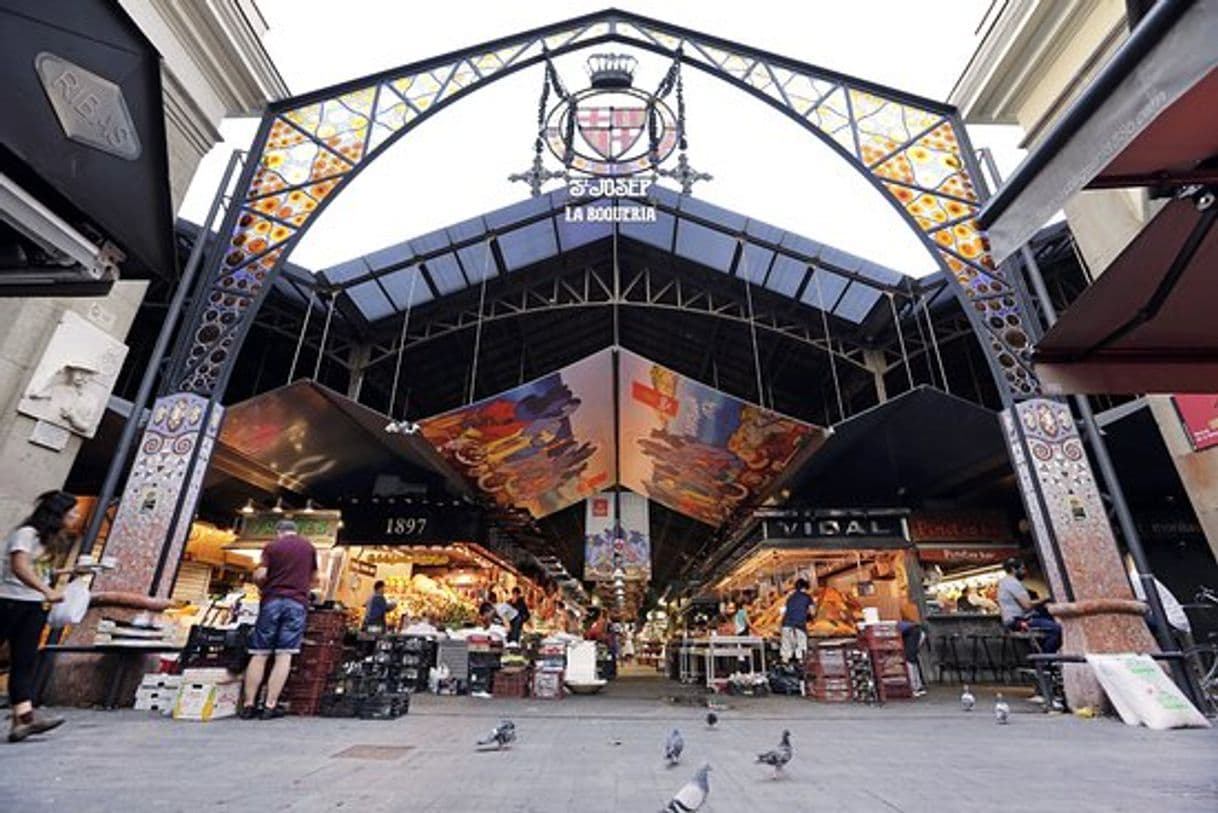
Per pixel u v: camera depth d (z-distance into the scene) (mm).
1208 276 2006
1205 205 1668
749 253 12203
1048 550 5230
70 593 4363
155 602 5090
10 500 4539
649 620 41344
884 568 12820
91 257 1796
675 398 10172
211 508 12969
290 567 4574
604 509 17562
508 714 5148
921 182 6926
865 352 13086
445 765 2756
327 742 3369
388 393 15359
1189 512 11148
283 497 13133
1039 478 5422
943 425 9898
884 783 2434
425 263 12000
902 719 4855
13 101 1479
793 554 12672
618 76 7961
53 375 4875
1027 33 6375
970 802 2105
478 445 10828
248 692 4324
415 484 13562
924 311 11617
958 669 10852
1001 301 6172
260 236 6664
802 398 16328
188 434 5668
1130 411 8695
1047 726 4266
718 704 6453
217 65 6672
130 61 1786
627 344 16609
